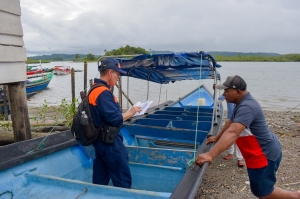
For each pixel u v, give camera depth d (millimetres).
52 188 2895
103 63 3014
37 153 3473
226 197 4250
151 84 28625
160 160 4094
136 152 4203
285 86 26000
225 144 2586
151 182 3898
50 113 11594
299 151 6383
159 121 5957
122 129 5402
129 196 2576
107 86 2969
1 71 4566
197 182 2752
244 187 4555
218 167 5434
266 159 2775
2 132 6254
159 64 5328
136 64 5285
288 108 15055
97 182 3230
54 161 3727
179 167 3967
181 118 6422
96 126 2883
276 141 2879
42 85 21484
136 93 20938
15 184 2992
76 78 38188
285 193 3021
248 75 42750
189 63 5297
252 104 2695
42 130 7363
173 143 5027
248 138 2787
